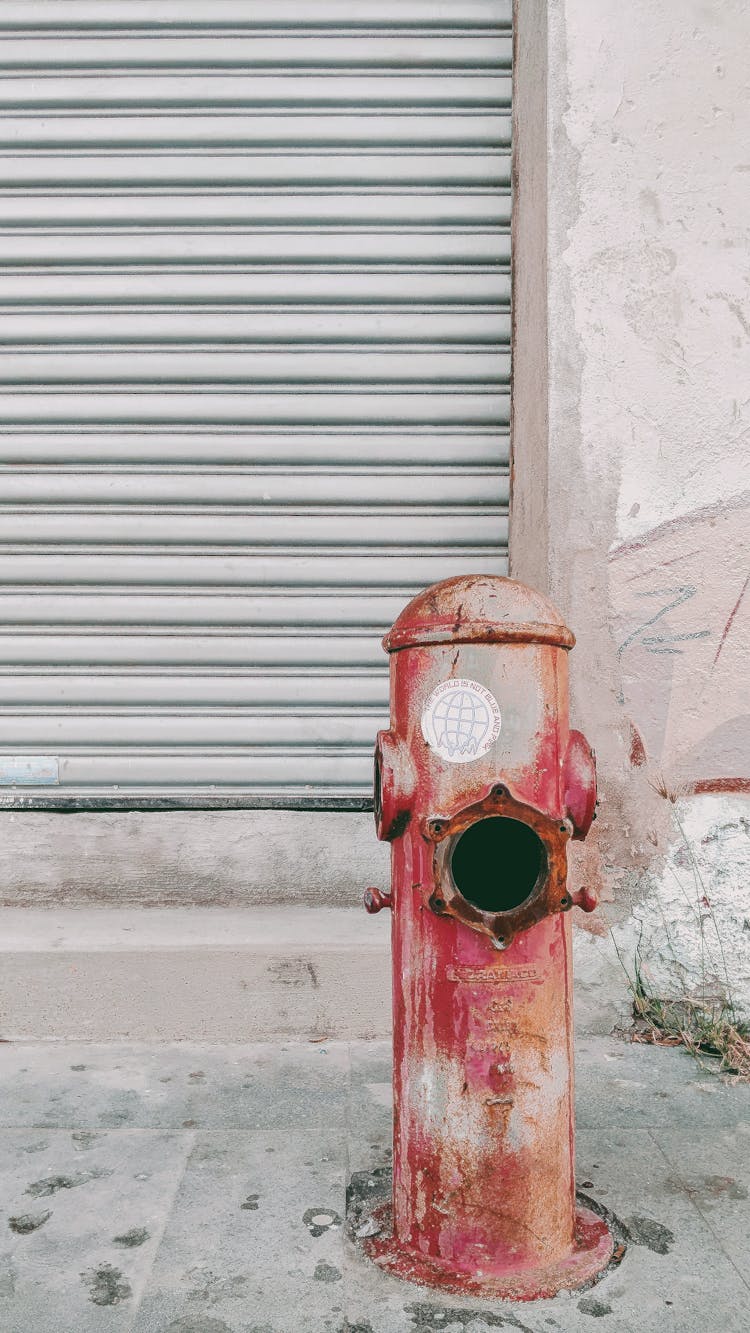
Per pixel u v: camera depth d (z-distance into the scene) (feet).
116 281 13.51
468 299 13.50
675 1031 11.48
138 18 13.33
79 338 13.52
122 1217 7.61
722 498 11.48
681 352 11.51
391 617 13.64
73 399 13.56
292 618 13.64
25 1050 11.17
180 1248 7.19
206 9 13.30
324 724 13.62
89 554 13.65
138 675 13.64
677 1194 8.08
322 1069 10.61
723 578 11.49
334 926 12.23
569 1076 7.20
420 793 6.93
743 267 11.46
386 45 13.35
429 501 13.60
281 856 13.50
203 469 13.61
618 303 11.51
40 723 13.62
